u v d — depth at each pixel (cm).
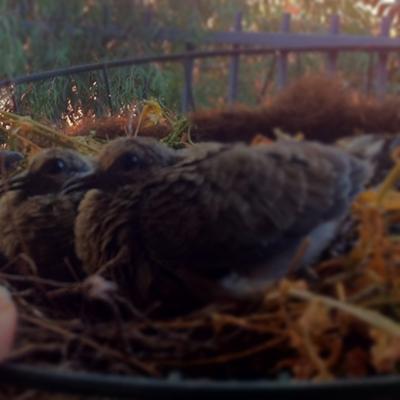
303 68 62
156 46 92
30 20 91
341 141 30
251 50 50
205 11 98
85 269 34
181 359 25
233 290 27
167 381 21
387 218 27
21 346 25
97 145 45
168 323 26
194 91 68
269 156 29
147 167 34
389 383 20
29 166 38
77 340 25
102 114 52
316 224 27
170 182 30
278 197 28
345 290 26
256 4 108
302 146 29
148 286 30
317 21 111
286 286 25
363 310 24
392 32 95
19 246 36
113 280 31
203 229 28
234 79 69
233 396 20
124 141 34
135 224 31
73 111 52
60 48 78
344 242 28
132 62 49
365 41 76
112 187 34
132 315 29
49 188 37
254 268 28
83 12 90
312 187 28
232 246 28
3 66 75
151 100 49
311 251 27
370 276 26
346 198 27
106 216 32
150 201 31
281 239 28
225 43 88
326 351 25
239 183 28
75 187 35
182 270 29
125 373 25
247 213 28
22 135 45
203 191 29
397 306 25
